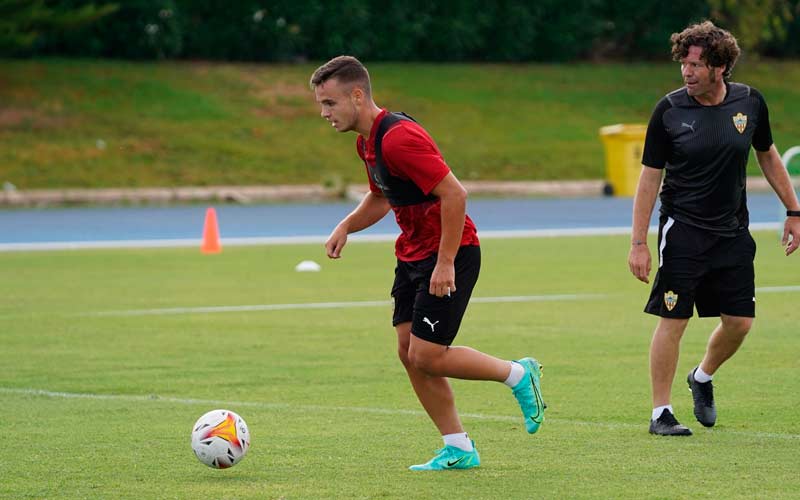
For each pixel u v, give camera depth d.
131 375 32.66
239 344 37.66
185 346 37.38
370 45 143.25
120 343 38.00
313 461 22.88
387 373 32.75
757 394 29.39
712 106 24.97
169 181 107.94
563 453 23.42
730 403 28.42
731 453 23.25
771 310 43.62
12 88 121.06
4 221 86.31
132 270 58.28
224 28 137.75
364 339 38.53
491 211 93.62
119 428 26.09
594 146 124.25
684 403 28.86
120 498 20.17
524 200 104.31
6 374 32.94
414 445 24.30
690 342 37.34
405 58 145.25
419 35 144.50
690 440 24.52
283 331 40.22
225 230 80.38
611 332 39.41
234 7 138.00
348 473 21.86
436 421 22.27
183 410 28.12
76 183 105.38
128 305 46.50
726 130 24.80
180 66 133.88
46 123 115.31
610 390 30.16
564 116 131.62
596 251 65.44
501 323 41.44
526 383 22.16
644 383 31.03
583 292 49.28
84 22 125.25
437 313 21.36
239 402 29.03
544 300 47.03
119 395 30.02
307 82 133.38
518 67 147.25
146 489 20.78
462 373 21.80
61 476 21.78
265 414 27.61
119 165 109.50
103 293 50.06
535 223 84.06
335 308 45.41
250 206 100.06
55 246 69.81
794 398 28.86
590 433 25.34
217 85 129.12
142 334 39.75
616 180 110.69
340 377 32.22
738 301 25.34
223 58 138.88
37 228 81.38
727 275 25.34
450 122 126.56
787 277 53.09
